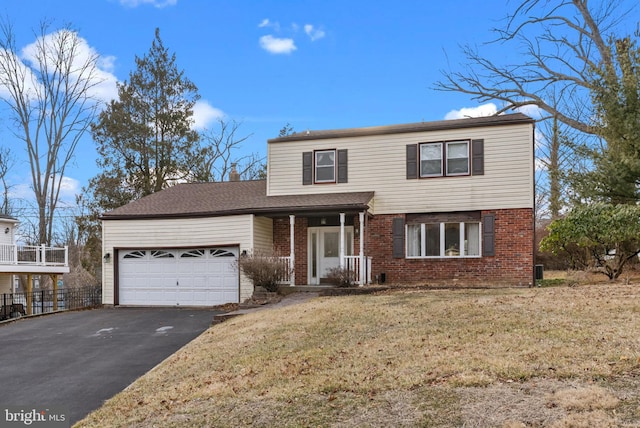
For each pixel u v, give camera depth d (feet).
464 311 38.14
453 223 65.05
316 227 69.67
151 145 124.16
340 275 62.28
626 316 32.22
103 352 42.60
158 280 70.59
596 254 60.39
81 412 27.66
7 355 42.96
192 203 74.13
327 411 21.12
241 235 67.10
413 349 28.68
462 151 65.41
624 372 21.53
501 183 63.62
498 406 19.33
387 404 20.95
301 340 34.71
